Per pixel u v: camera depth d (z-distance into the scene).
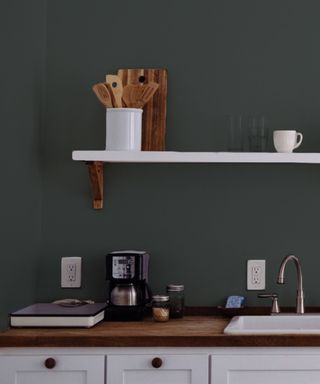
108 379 3.92
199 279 4.52
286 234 4.51
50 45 4.56
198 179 4.52
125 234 4.53
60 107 4.56
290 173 4.52
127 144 4.31
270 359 3.91
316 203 4.51
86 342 3.91
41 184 4.55
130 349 3.92
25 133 4.34
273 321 4.32
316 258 4.50
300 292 4.39
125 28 4.55
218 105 4.52
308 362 3.91
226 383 3.92
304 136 4.52
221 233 4.52
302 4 4.52
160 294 4.52
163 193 4.53
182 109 4.53
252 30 4.52
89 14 4.55
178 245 4.52
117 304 4.30
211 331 4.02
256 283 4.50
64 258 4.53
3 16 4.04
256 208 4.52
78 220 4.54
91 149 4.55
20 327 4.09
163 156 4.27
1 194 4.04
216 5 4.53
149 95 4.39
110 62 4.55
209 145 4.52
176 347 3.92
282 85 4.52
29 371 3.93
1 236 4.04
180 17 4.54
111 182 4.54
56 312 4.12
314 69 4.52
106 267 4.37
